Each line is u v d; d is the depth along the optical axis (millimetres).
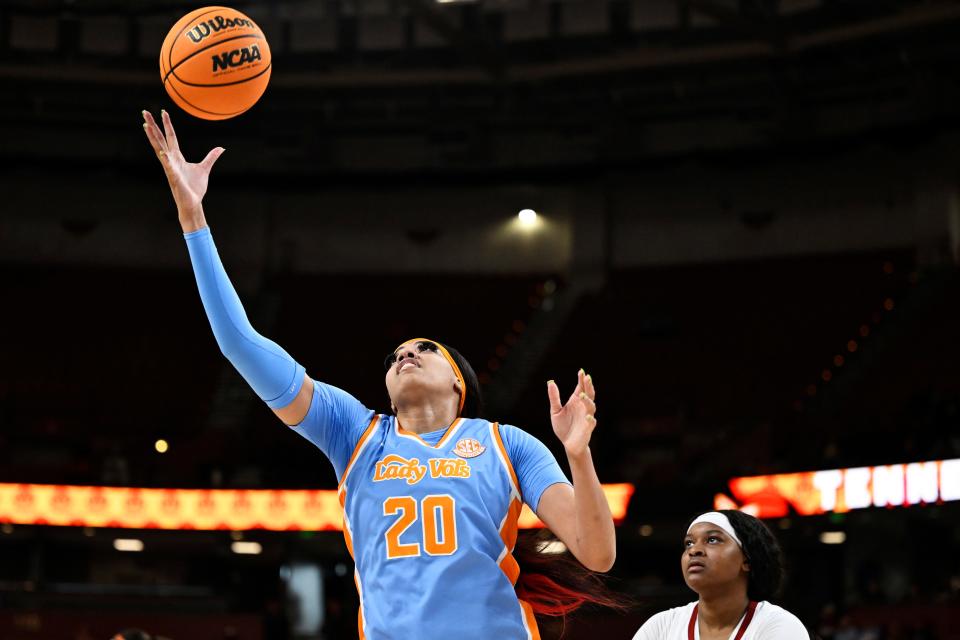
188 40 10414
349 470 8711
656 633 12445
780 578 12227
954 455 47062
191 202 8766
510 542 8539
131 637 17234
